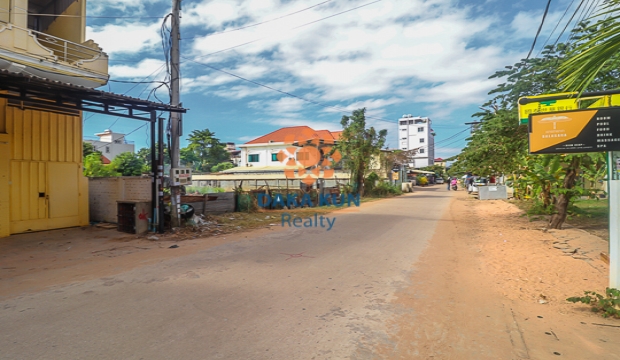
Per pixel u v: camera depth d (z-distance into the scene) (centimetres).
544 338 365
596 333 377
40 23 1452
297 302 466
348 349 340
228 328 383
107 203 1234
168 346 342
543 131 483
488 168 1495
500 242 884
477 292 513
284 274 599
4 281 560
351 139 2712
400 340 360
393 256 743
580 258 677
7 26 1060
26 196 1051
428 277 589
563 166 977
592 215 1212
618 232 446
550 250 756
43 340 353
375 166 3219
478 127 1490
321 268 641
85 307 443
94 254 764
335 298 483
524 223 1184
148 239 937
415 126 8469
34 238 966
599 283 533
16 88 785
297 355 327
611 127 450
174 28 1095
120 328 381
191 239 947
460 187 4706
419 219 1388
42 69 1134
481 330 385
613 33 323
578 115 467
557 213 1017
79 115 1116
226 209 1495
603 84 858
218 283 545
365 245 859
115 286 530
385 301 473
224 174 3406
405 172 4516
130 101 927
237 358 321
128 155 2561
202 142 4788
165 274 596
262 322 400
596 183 1459
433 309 446
